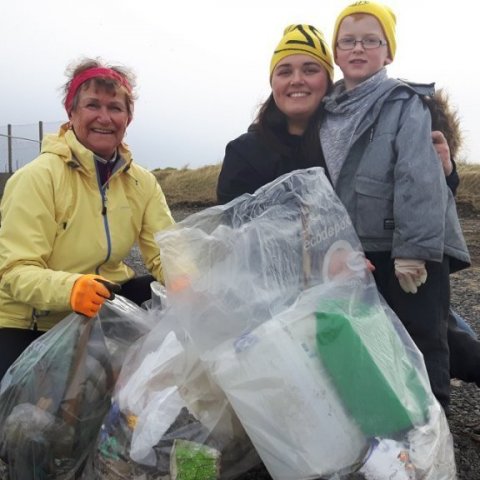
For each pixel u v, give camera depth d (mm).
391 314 1723
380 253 2150
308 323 1455
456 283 5215
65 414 1592
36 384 1632
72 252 2039
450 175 2203
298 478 1312
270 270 1566
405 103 2127
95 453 1528
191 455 1383
